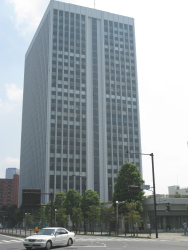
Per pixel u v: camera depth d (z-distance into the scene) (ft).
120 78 417.90
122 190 185.37
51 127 367.66
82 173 364.17
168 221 187.21
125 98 412.16
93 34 424.87
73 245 82.99
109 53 422.41
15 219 445.37
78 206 236.02
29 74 506.48
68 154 365.20
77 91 392.47
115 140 390.42
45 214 260.83
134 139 399.65
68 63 398.62
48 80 383.24
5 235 169.99
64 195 264.52
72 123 378.12
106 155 379.35
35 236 73.87
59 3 417.69
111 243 90.48
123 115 404.36
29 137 465.47
